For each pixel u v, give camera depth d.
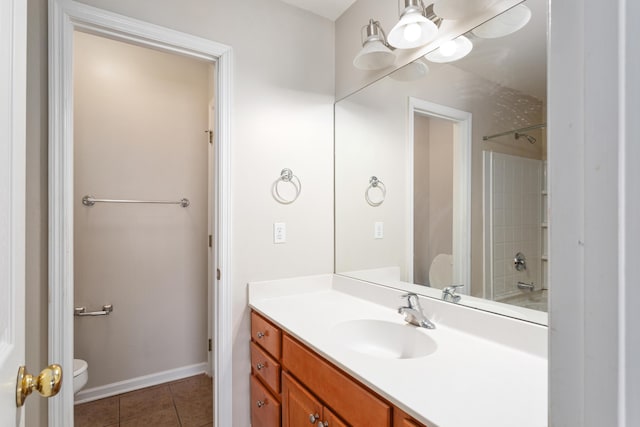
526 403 0.77
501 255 1.18
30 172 1.20
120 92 2.22
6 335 0.51
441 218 1.41
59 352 1.24
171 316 2.38
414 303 1.42
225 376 1.61
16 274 0.56
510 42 1.15
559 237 0.36
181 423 1.89
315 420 1.12
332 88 1.97
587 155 0.33
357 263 1.82
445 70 1.38
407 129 1.56
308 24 1.88
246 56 1.67
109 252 2.18
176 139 2.41
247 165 1.67
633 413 0.30
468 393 0.82
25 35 0.61
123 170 2.22
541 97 1.07
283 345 1.35
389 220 1.65
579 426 0.34
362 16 1.78
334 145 1.98
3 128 0.50
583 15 0.33
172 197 2.39
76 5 1.27
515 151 1.14
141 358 2.28
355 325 1.39
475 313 1.20
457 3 1.21
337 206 1.96
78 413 1.96
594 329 0.32
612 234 0.31
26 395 0.56
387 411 0.84
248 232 1.67
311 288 1.86
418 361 1.00
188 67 2.47
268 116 1.73
